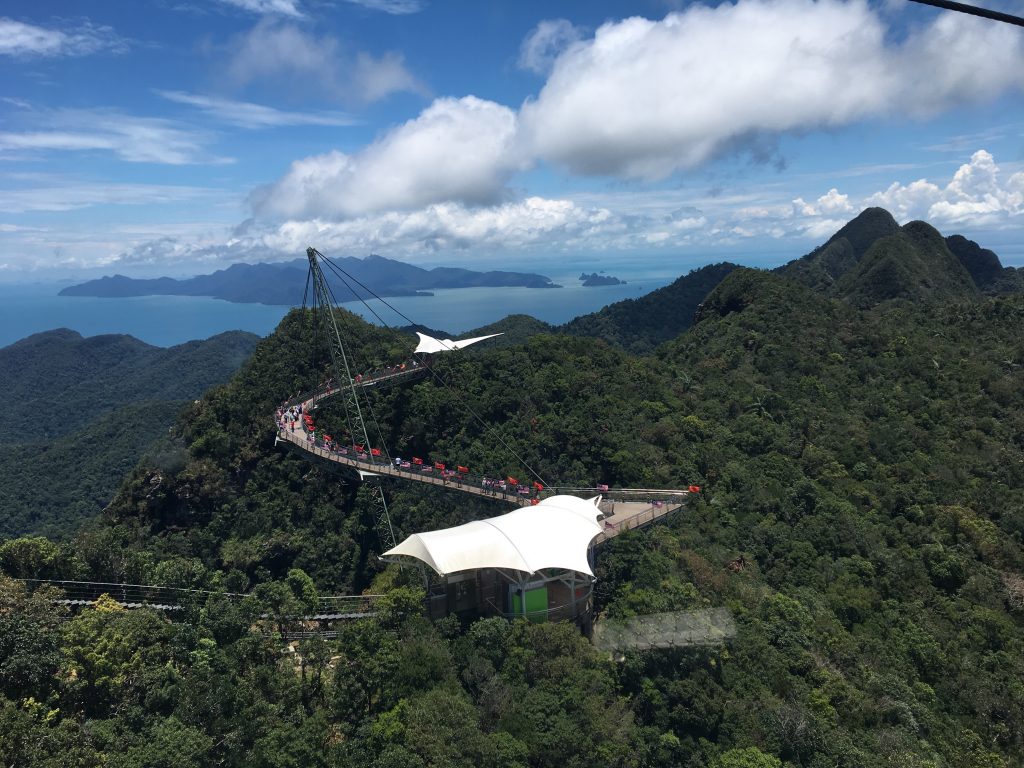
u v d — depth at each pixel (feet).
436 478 408.67
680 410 512.22
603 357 584.81
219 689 183.93
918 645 315.17
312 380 536.01
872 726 261.85
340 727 203.51
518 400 498.28
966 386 557.33
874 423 511.81
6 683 167.94
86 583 254.68
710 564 332.60
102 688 179.63
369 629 225.76
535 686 226.58
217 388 531.09
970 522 403.13
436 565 259.60
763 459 456.86
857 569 358.64
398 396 506.89
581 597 281.13
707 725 234.38
